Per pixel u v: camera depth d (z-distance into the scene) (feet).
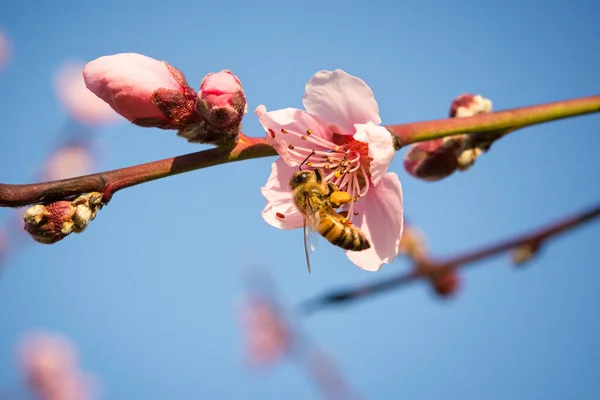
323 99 0.89
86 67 0.88
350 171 0.91
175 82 0.88
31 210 0.85
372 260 0.91
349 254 0.91
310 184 0.91
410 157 0.95
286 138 0.91
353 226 0.90
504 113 0.91
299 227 0.92
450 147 0.94
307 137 0.91
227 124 0.87
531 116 0.91
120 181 0.86
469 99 0.96
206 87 0.87
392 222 0.90
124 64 0.87
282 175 0.92
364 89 0.88
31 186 0.85
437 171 0.95
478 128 0.90
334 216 0.90
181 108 0.87
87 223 0.86
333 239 0.89
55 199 0.86
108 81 0.87
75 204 0.86
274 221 0.91
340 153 0.92
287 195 0.92
